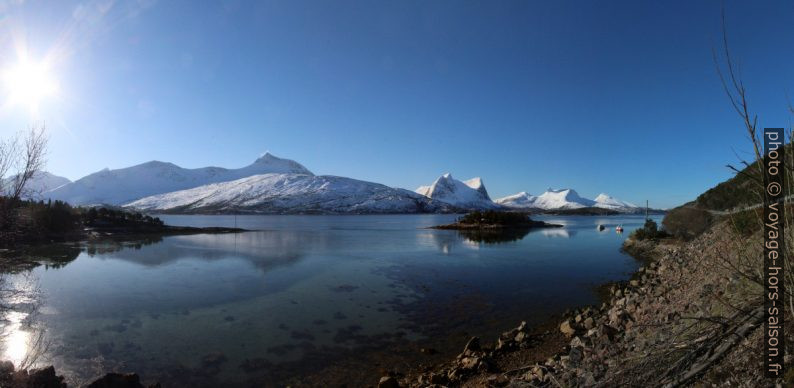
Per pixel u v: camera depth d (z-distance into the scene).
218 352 10.20
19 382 6.60
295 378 8.73
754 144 3.18
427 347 10.48
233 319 13.05
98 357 9.78
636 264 25.17
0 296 13.95
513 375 7.40
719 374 3.44
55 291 16.75
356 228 79.50
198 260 27.34
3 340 10.74
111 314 13.49
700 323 4.43
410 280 19.89
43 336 11.14
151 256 29.44
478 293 16.84
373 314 13.68
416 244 41.50
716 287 5.84
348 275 21.36
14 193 10.21
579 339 8.04
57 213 41.38
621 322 8.56
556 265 25.06
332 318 13.22
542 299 15.60
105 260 26.92
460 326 12.27
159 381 8.58
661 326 5.46
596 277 20.44
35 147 10.40
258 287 18.11
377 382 8.47
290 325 12.45
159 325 12.38
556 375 5.79
